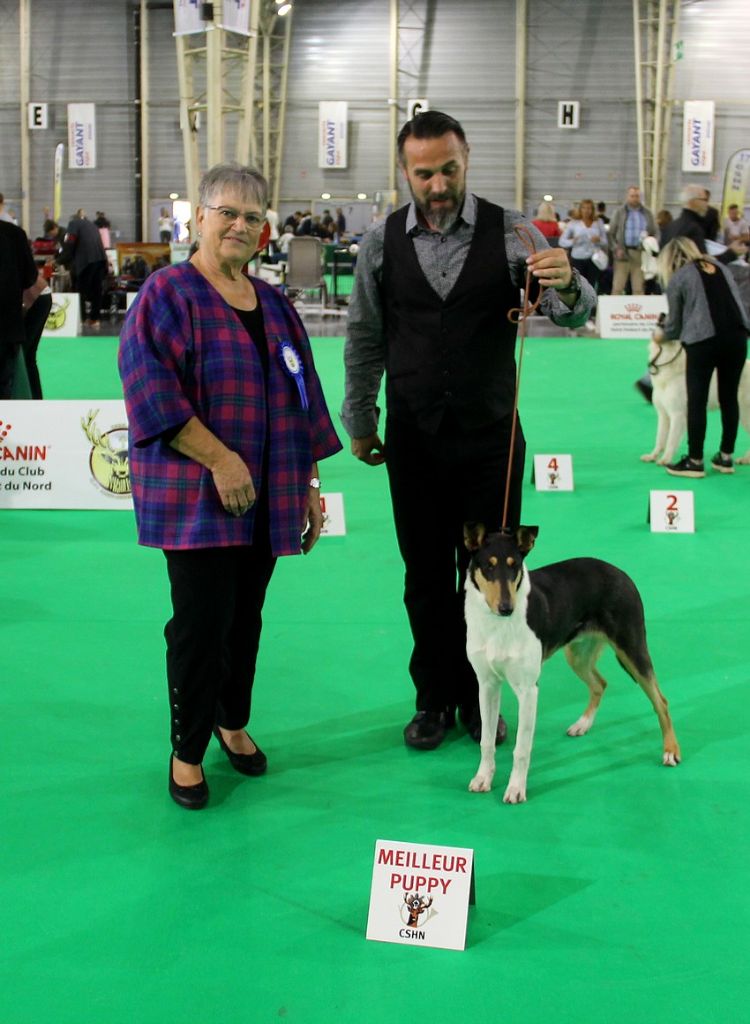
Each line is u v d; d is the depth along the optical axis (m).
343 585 6.06
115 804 3.65
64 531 7.19
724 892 3.12
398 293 3.82
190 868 3.25
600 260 20.20
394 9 32.00
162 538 3.43
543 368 15.27
